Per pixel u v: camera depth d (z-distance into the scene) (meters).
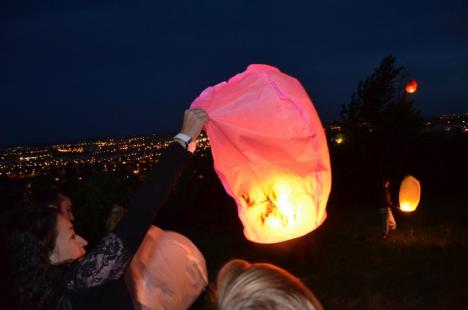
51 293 1.46
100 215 9.27
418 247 9.91
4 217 1.57
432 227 11.91
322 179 1.65
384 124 16.33
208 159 15.07
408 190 6.61
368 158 17.09
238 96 1.62
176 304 2.17
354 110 16.95
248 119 1.60
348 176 17.53
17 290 1.46
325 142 1.67
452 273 7.94
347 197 17.67
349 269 8.70
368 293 7.34
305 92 1.69
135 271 2.09
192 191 14.16
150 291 2.09
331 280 8.14
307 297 1.07
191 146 1.58
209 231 13.92
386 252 9.72
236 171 1.67
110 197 9.27
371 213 14.73
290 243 9.20
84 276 1.43
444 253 9.28
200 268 2.29
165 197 1.52
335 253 9.91
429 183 18.20
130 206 1.49
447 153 18.19
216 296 1.16
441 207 15.19
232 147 1.64
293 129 1.58
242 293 1.08
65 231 1.62
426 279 7.79
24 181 2.97
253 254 10.44
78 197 9.21
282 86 1.62
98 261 1.43
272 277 1.10
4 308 1.45
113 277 1.45
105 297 1.45
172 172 1.51
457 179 18.16
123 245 1.44
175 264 2.18
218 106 1.63
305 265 8.98
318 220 1.68
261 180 1.64
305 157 1.61
